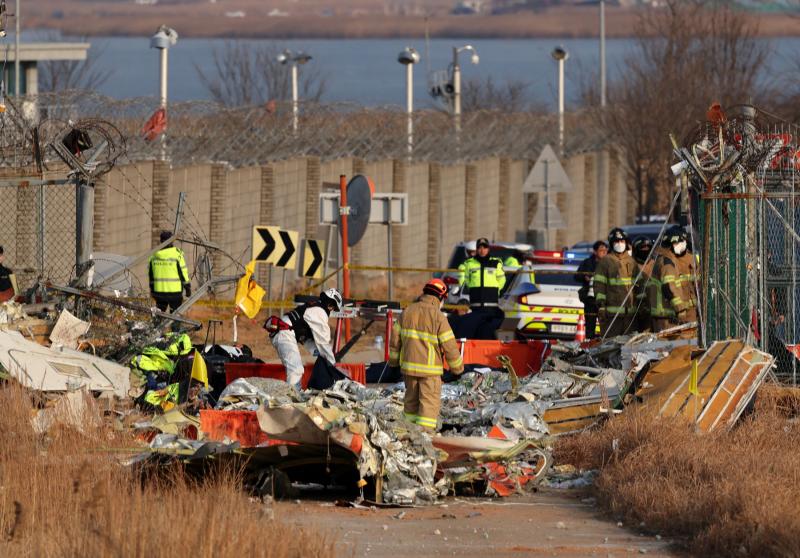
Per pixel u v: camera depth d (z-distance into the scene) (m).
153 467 44.00
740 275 61.53
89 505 36.31
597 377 60.03
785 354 62.22
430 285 50.25
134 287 77.88
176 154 107.69
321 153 126.75
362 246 136.88
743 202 61.53
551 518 43.09
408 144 135.12
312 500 46.22
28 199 86.88
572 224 171.00
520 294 87.62
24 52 164.38
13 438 44.72
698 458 45.84
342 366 68.06
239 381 55.03
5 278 74.44
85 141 65.81
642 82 187.62
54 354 54.72
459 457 47.66
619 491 44.47
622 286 74.56
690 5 191.50
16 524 35.88
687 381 55.25
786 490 41.03
